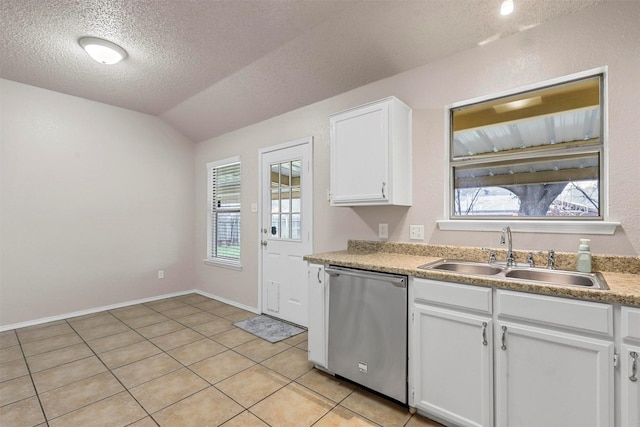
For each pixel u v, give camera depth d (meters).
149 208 4.41
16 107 3.37
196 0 2.09
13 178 3.36
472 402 1.66
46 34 2.48
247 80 3.21
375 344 2.04
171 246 4.64
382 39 2.36
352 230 2.93
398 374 1.94
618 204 1.77
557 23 1.94
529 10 1.92
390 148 2.29
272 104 3.46
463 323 1.69
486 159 2.26
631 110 1.73
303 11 2.21
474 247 2.23
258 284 3.86
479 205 2.32
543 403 1.47
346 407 1.98
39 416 1.89
